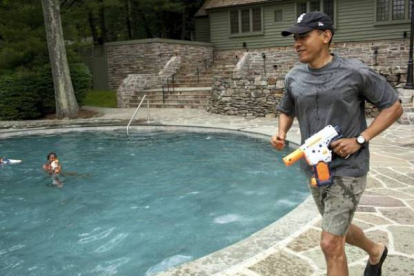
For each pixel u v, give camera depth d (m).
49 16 15.30
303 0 20.53
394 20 18.64
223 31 23.33
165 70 20.14
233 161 8.20
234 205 5.64
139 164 8.32
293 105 2.54
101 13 26.09
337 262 2.19
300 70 2.32
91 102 19.72
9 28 16.47
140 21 29.67
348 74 2.12
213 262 3.23
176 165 8.10
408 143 8.20
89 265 4.02
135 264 3.99
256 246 3.50
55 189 6.76
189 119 13.60
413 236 3.59
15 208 5.86
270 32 21.88
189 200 5.96
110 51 22.11
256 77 13.57
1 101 15.55
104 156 9.17
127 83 18.70
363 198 4.74
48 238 4.75
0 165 8.52
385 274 2.92
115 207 5.79
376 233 3.67
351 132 2.19
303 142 2.35
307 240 3.59
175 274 3.06
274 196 5.96
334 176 2.19
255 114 13.66
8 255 4.31
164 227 4.94
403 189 5.08
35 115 16.36
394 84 11.92
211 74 19.67
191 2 28.30
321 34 2.16
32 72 16.08
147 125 12.56
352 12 19.73
